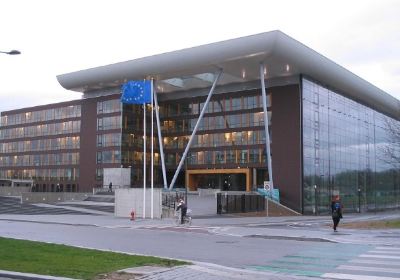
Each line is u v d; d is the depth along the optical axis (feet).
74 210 185.26
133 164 280.51
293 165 237.25
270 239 78.74
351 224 117.08
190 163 282.36
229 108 271.28
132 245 67.00
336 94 271.49
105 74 255.29
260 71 220.43
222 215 174.40
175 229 103.60
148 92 148.05
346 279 40.19
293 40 208.13
